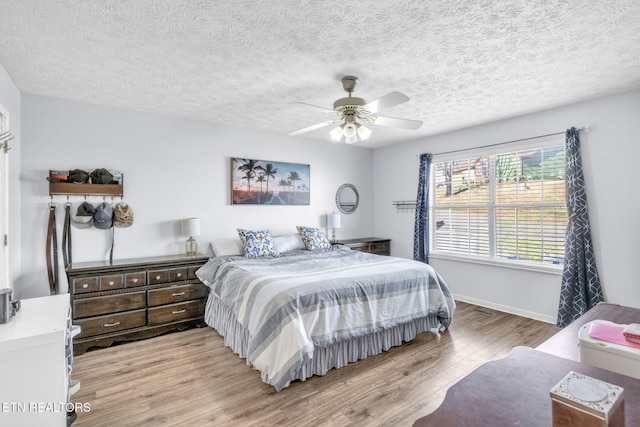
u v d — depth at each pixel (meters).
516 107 3.51
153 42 2.14
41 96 3.12
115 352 2.90
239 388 2.31
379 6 1.76
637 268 3.00
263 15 1.84
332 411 2.04
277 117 3.88
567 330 1.56
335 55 2.34
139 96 3.16
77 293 2.90
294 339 2.23
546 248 3.66
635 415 0.74
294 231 4.85
